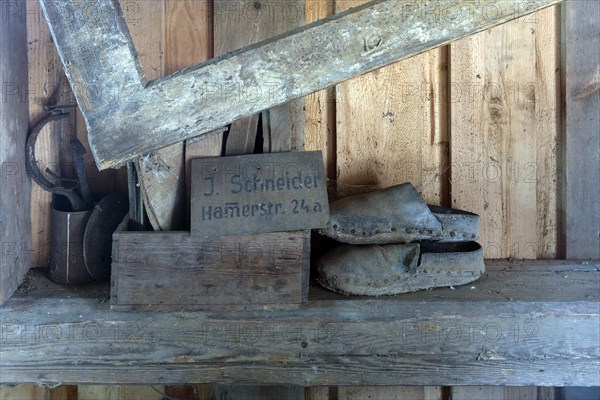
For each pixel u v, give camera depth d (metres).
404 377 1.23
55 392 1.55
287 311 1.21
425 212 1.29
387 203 1.29
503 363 1.24
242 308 1.20
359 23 1.09
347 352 1.22
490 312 1.23
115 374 1.22
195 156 1.22
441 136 1.53
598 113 1.51
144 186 1.20
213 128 1.13
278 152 1.24
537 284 1.35
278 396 1.51
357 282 1.27
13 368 1.21
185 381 1.22
